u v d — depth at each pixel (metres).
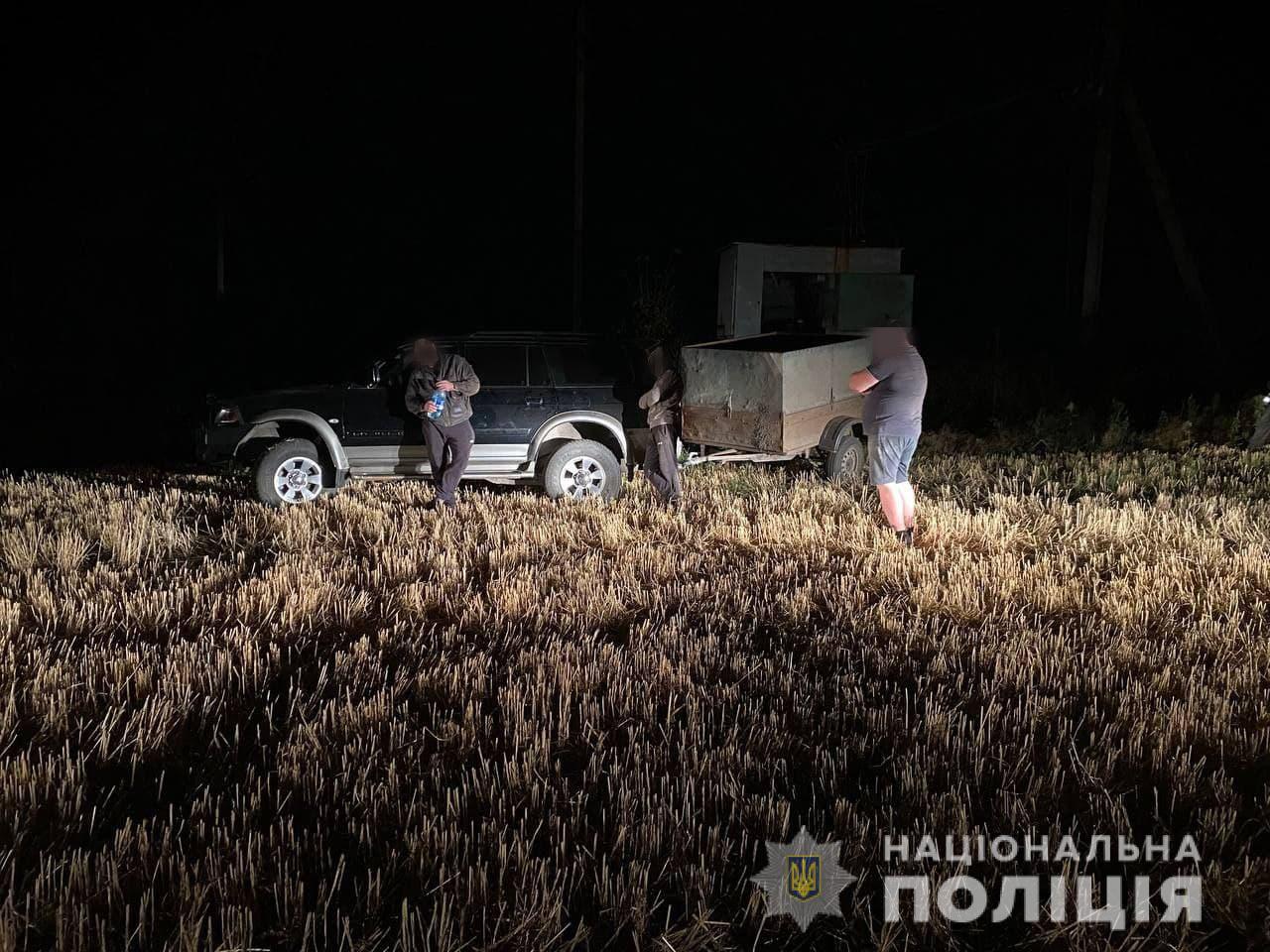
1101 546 7.77
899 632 5.95
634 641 5.80
